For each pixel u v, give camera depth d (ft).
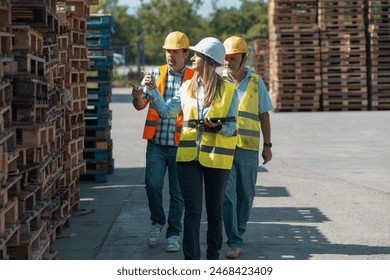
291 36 93.97
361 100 95.35
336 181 46.68
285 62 94.22
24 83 23.71
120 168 52.90
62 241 31.60
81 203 40.06
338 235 32.32
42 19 24.98
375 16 94.63
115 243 31.27
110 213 37.42
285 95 94.48
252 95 29.04
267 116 29.35
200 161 23.94
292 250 29.81
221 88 24.32
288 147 63.46
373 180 47.01
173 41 29.96
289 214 36.81
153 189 30.14
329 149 62.03
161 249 30.27
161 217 30.63
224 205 28.35
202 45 24.18
